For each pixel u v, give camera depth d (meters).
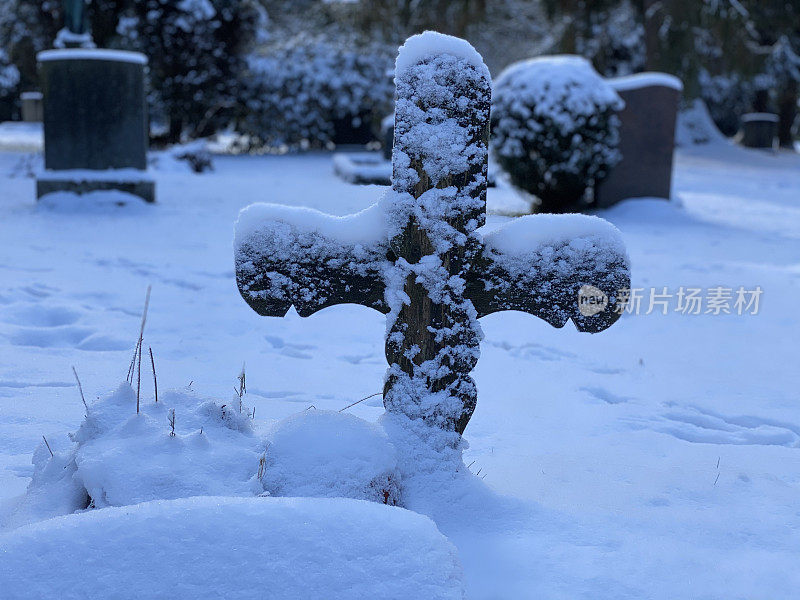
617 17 32.34
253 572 1.91
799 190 19.72
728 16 27.16
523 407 4.24
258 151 28.19
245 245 2.81
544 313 2.92
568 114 12.59
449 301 2.83
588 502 2.96
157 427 2.57
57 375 4.28
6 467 3.07
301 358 5.00
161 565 1.90
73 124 11.63
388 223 2.80
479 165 2.80
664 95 14.05
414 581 1.93
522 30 38.19
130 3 24.08
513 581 2.32
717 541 2.66
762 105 37.19
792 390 4.76
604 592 2.28
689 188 19.23
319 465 2.59
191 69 25.27
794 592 2.31
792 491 3.13
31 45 27.00
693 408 4.39
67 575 1.86
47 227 10.05
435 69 2.74
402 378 2.87
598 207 14.25
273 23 33.66
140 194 12.04
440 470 2.83
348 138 29.14
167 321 5.66
